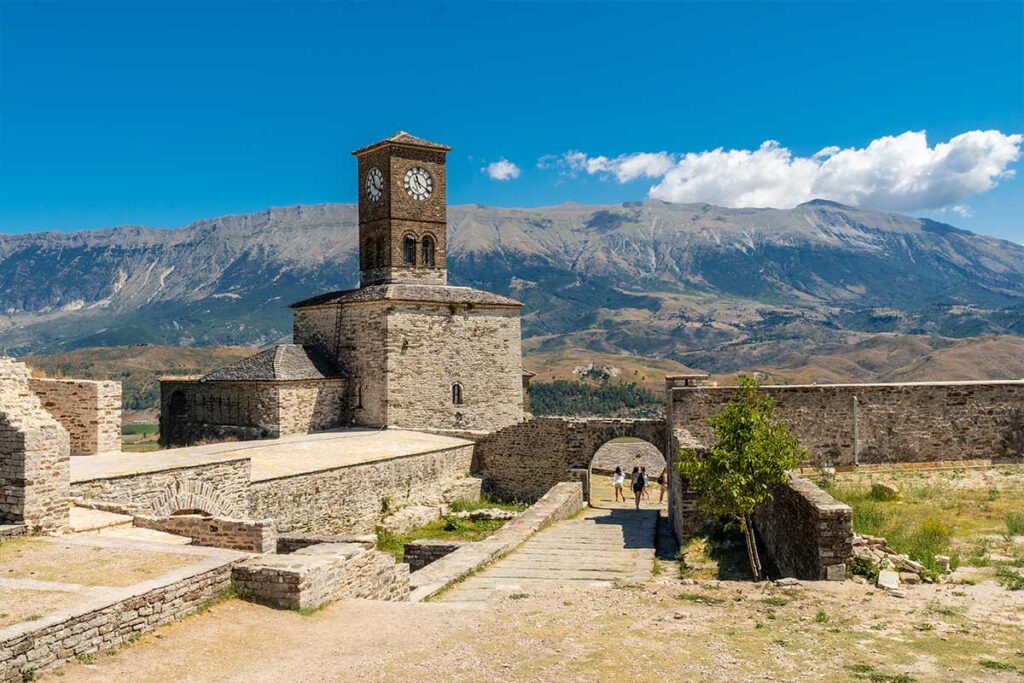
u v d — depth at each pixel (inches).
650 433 1641.2
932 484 1025.5
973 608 562.9
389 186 2007.9
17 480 703.7
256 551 749.9
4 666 440.8
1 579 567.5
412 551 1048.8
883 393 1213.1
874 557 676.1
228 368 1870.1
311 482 1245.1
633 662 480.4
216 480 1044.5
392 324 1857.8
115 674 470.3
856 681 436.8
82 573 582.6
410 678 466.9
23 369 758.5
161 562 613.3
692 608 595.2
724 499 807.7
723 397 1244.5
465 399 1966.0
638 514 1412.4
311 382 1822.1
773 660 474.9
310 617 593.3
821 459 1213.1
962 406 1208.8
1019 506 868.6
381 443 1609.3
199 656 503.8
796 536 752.3
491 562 917.8
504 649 514.9
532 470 1727.4
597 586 684.7
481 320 2000.5
